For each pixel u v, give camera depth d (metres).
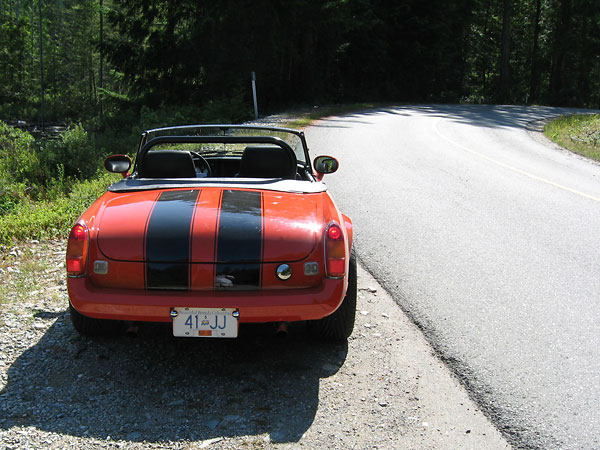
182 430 3.04
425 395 3.49
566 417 3.28
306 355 3.98
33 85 85.56
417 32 48.28
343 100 43.56
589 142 20.00
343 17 38.19
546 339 4.30
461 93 54.56
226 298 3.38
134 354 3.90
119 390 3.43
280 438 3.00
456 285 5.40
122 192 4.05
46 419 3.08
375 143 16.81
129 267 3.45
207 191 4.00
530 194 9.95
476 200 9.28
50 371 3.60
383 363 3.89
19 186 10.31
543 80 69.44
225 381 3.59
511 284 5.46
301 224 3.63
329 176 11.12
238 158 5.57
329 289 3.52
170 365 3.77
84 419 3.10
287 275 3.48
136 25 32.03
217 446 2.91
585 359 3.99
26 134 16.56
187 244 3.45
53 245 6.33
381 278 5.55
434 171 12.19
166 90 32.78
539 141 20.00
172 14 31.69
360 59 45.84
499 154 15.77
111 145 18.92
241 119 25.88
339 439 3.01
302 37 38.16
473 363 3.90
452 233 7.22
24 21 85.88
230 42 30.98
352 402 3.38
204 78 32.53
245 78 31.52
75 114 83.06
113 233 3.51
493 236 7.14
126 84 33.25
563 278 5.66
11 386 3.39
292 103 36.22
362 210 8.34
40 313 4.46
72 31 83.06
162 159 4.38
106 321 3.92
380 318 4.63
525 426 3.18
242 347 4.08
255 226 3.55
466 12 53.28
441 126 23.81
